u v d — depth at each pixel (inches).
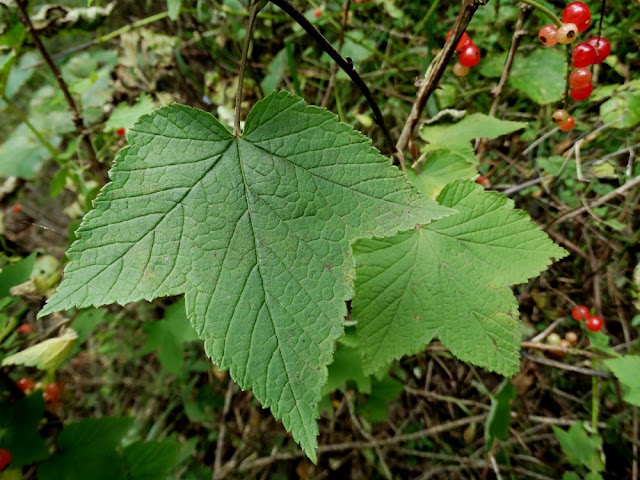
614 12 8.2
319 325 4.2
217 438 13.4
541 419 10.3
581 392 10.3
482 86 9.6
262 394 4.0
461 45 7.1
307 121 4.5
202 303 4.1
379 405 10.8
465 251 5.9
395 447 12.0
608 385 9.4
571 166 8.9
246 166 4.5
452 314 5.9
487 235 5.9
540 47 8.6
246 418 13.5
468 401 10.8
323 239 4.4
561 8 8.3
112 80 10.9
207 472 12.7
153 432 13.7
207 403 13.5
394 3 10.4
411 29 10.9
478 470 11.2
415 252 6.0
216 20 11.9
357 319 6.0
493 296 5.8
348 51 10.7
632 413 9.4
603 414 9.9
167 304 14.5
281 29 11.9
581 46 6.5
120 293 4.0
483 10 9.0
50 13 8.6
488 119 7.0
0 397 8.0
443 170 6.7
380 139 11.3
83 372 15.7
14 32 8.4
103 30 14.7
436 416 11.7
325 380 4.1
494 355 5.7
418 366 11.3
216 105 12.1
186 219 4.3
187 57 13.3
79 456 8.1
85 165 10.9
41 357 7.3
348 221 4.5
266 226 4.4
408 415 12.3
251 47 12.0
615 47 8.4
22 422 7.8
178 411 14.2
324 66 11.7
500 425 8.7
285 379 4.1
